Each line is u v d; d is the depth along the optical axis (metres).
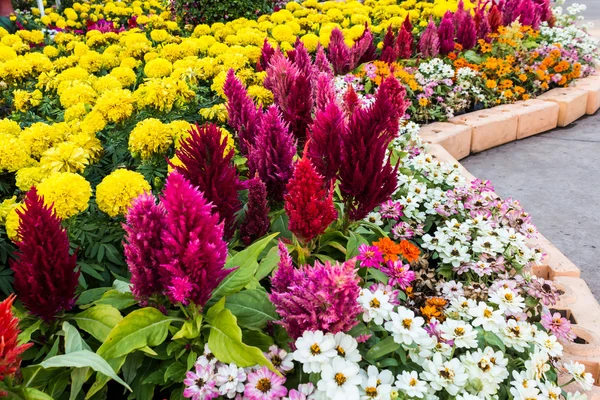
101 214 2.88
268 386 1.83
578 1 20.00
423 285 2.71
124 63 5.18
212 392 1.84
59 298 2.04
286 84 3.50
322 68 5.10
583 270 3.82
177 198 1.76
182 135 3.26
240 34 6.51
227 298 2.17
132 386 2.09
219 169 2.40
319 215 2.18
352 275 1.72
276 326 2.10
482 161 5.96
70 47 6.49
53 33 9.44
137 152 3.24
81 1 12.74
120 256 2.76
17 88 5.07
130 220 1.89
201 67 4.82
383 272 2.46
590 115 7.56
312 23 8.44
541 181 5.38
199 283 1.82
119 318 2.06
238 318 2.10
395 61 6.73
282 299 1.82
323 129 2.58
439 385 1.94
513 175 5.55
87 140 3.26
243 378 1.86
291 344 1.95
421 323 2.00
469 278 2.88
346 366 1.76
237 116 3.29
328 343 1.78
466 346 2.09
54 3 13.77
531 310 2.71
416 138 4.58
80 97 4.05
